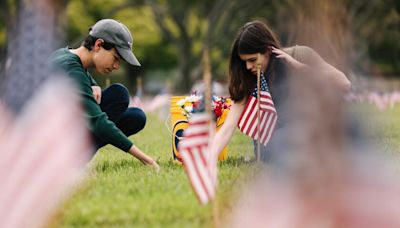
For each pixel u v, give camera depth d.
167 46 84.25
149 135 20.41
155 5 59.75
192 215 8.27
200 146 8.09
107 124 11.52
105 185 10.09
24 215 6.34
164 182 10.23
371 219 5.55
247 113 11.88
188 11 62.59
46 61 6.94
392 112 32.66
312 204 5.70
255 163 11.91
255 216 6.20
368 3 61.06
